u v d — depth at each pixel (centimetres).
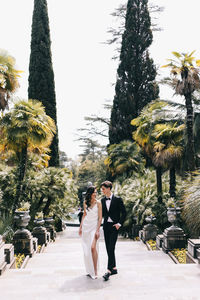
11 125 1348
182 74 1307
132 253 992
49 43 2716
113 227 582
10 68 1048
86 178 5447
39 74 2652
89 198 577
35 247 1069
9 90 1087
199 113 1452
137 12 3175
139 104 3108
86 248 562
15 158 1694
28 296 467
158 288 498
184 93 1327
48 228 1684
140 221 1536
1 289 504
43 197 1744
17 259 885
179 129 1484
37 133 1409
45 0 2738
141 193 1656
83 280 543
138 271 602
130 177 2406
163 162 1482
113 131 3080
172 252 951
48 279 554
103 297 458
